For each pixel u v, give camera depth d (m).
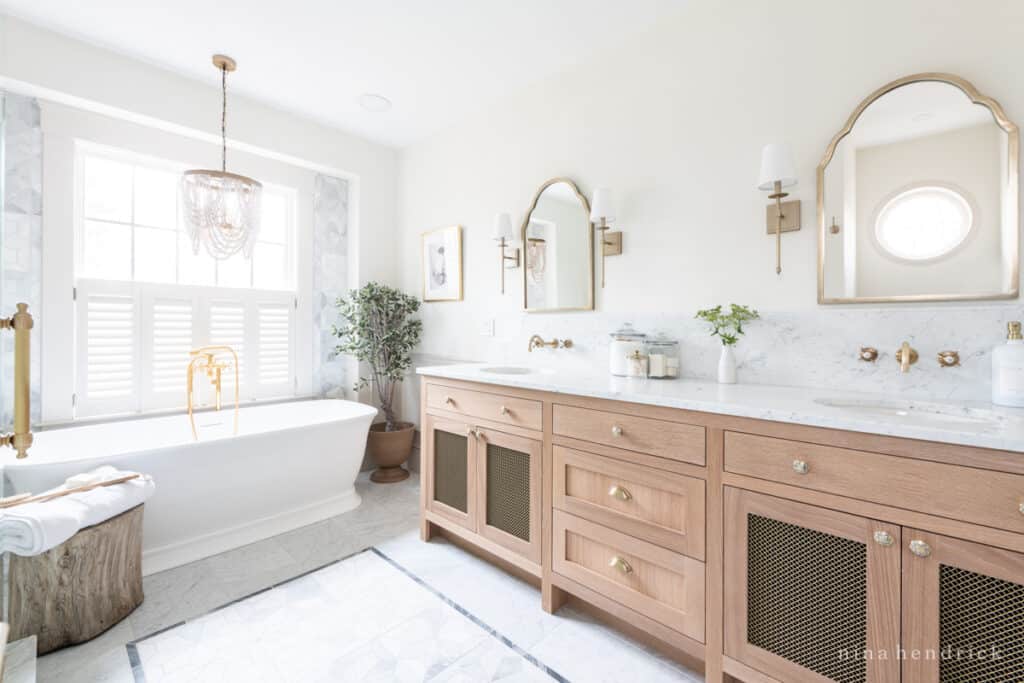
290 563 2.05
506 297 2.67
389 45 2.16
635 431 1.45
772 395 1.43
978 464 0.91
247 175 2.88
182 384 2.69
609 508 1.53
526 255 2.55
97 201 2.47
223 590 1.84
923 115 1.41
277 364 3.09
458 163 2.98
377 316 3.15
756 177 1.74
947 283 1.38
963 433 0.91
